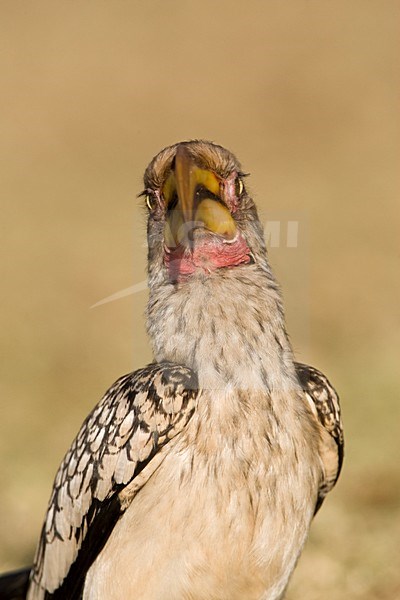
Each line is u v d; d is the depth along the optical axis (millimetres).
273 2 36438
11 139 28594
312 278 18594
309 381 6914
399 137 28375
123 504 6656
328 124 29453
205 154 6508
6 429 13273
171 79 31859
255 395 6418
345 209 22859
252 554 6492
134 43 33844
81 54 33031
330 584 9297
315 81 31750
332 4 35594
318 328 16266
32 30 34250
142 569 6562
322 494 7375
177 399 6441
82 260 20125
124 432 6625
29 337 16688
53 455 12625
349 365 14562
